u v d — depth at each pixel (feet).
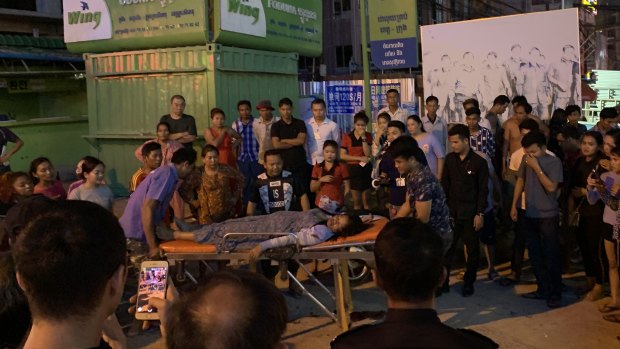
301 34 38.32
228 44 32.14
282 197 20.38
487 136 25.39
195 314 4.77
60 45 50.42
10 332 7.57
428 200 17.26
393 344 6.58
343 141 28.89
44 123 43.39
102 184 20.79
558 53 36.14
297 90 38.70
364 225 17.17
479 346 6.64
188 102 32.04
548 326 18.17
